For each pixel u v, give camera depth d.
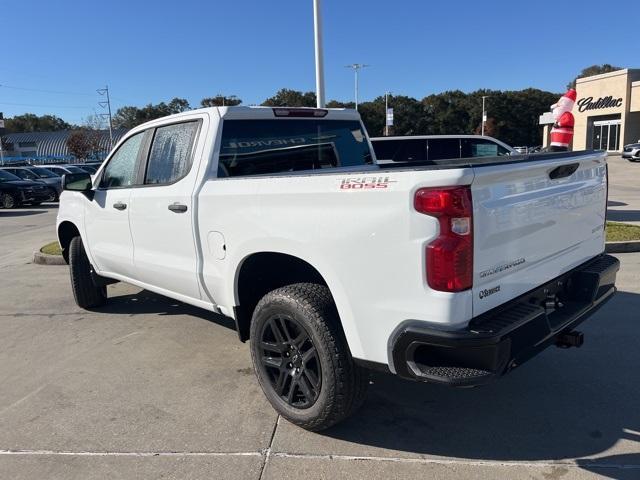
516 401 3.69
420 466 2.97
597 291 3.47
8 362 4.66
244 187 3.46
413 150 11.73
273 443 3.24
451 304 2.52
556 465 2.94
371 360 2.86
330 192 2.91
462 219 2.50
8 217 18.78
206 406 3.74
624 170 29.22
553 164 3.06
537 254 3.06
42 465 3.08
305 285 3.24
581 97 51.25
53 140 95.69
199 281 4.00
